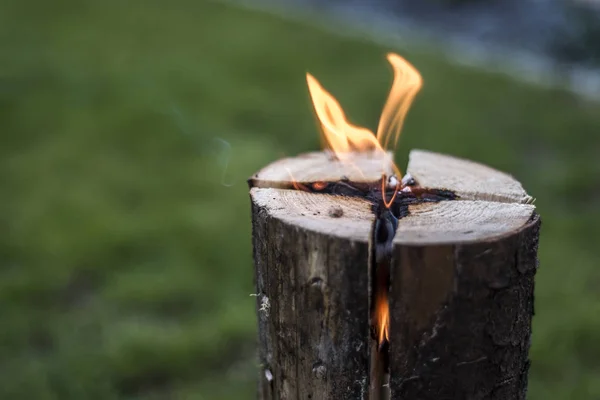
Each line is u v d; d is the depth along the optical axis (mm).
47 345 2631
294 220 1190
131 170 4105
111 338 2650
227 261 3182
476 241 1096
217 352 2621
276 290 1254
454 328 1133
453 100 5199
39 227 3381
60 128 4641
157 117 4805
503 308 1161
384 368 1239
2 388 2377
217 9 7789
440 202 1322
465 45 6707
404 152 4297
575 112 5059
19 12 7152
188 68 5816
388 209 1331
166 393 2434
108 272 3084
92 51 6148
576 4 6883
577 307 2812
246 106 5125
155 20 7234
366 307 1146
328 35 6895
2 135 4512
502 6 7949
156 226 3430
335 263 1138
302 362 1245
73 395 2379
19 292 2889
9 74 5445
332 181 1455
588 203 3773
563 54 6055
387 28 7348
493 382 1201
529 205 1290
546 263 3141
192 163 4238
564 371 2508
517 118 4926
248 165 4211
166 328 2734
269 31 6965
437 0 8352
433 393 1171
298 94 5449
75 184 3889
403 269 1104
